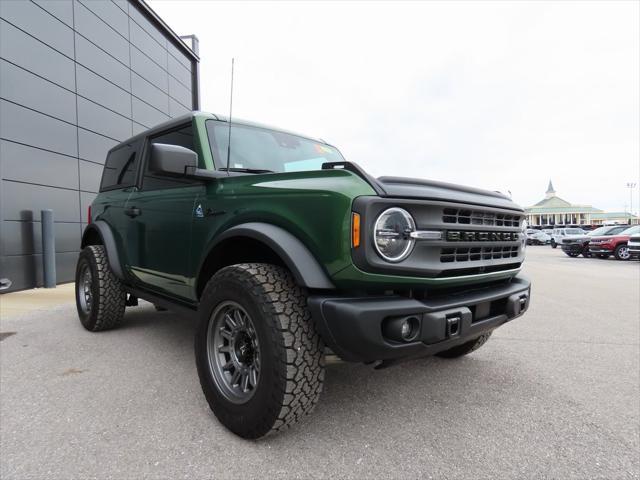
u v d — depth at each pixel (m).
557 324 4.96
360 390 2.77
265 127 3.34
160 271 3.13
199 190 2.72
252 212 2.26
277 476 1.81
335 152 3.75
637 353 3.73
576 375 3.14
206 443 2.09
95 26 9.59
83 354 3.46
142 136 3.77
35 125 7.84
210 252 2.47
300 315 1.99
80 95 9.07
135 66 11.33
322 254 1.94
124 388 2.77
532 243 40.28
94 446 2.05
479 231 2.29
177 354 3.47
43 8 8.03
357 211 1.86
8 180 7.28
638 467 1.92
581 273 11.71
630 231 18.16
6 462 1.91
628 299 6.91
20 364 3.23
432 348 2.01
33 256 7.79
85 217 9.21
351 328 1.79
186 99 14.66
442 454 2.01
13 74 7.37
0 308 5.66
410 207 1.96
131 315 4.97
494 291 2.42
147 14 11.92
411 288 2.00
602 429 2.29
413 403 2.58
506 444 2.11
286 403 1.92
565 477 1.84
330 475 1.83
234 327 2.27
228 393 2.23
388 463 1.92
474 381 2.97
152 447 2.04
